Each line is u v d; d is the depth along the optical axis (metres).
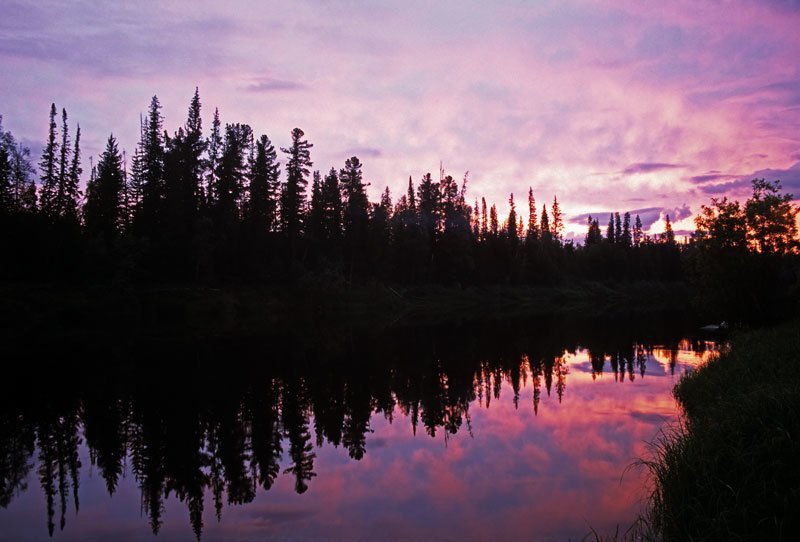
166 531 7.95
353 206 66.50
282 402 16.58
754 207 23.67
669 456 7.84
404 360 25.03
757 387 9.40
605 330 37.25
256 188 56.62
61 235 44.34
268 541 7.54
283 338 33.75
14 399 16.91
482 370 22.22
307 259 61.94
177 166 52.56
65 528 8.08
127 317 41.12
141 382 19.55
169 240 49.75
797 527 5.50
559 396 16.73
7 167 45.94
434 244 76.50
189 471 10.68
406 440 12.58
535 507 8.36
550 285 90.69
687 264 26.91
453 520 8.02
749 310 24.14
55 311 38.16
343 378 20.61
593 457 10.68
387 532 7.71
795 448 6.36
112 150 54.97
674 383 18.20
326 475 10.27
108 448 12.16
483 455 11.22
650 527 7.06
